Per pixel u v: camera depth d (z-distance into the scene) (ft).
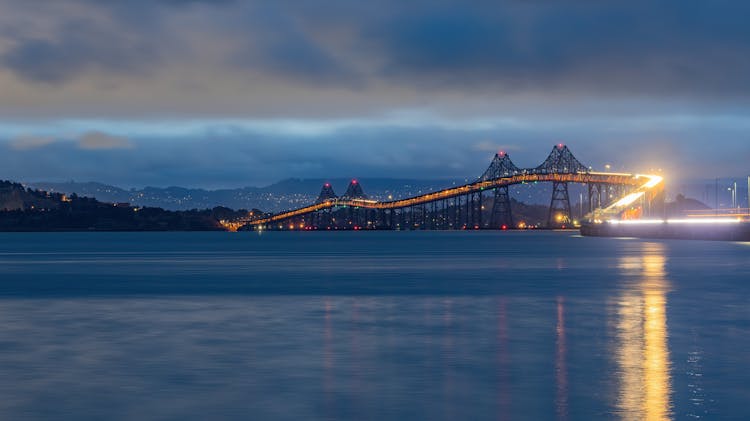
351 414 77.36
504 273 290.97
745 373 94.94
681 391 85.51
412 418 75.77
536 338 124.36
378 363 103.40
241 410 78.95
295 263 380.17
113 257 473.67
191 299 192.54
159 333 132.05
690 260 372.17
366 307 172.35
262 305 177.37
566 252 497.87
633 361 103.45
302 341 122.62
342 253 518.37
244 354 110.73
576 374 95.25
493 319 149.89
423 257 443.73
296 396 84.79
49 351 114.01
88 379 93.97
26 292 215.92
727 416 75.46
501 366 100.78
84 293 211.82
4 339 126.00
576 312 161.07
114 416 76.89
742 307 168.96
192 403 81.87
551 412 77.61
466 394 85.35
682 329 134.00
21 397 84.74
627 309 166.09
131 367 101.35
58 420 75.51
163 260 426.10
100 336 128.77
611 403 80.69
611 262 364.38
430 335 128.57
